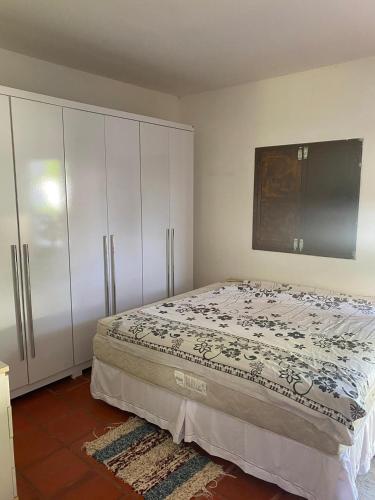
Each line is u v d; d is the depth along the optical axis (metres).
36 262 2.61
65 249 2.77
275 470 1.76
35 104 2.49
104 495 1.79
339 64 3.01
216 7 2.11
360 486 1.82
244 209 3.72
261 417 1.77
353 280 3.17
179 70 3.20
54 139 2.62
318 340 2.19
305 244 3.38
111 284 3.13
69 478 1.90
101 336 2.48
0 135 2.34
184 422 2.06
